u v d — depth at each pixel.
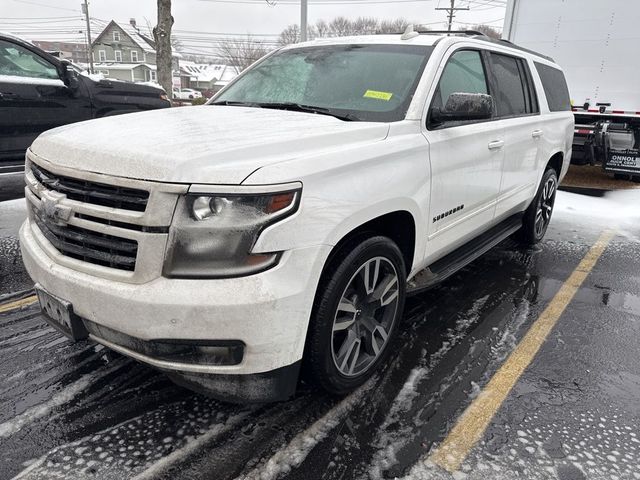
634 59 7.97
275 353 2.01
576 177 9.86
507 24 8.97
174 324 1.88
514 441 2.26
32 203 2.41
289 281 1.97
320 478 2.02
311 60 3.52
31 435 2.21
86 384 2.58
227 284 1.88
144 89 7.45
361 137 2.49
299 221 1.99
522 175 4.29
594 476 2.07
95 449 2.14
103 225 1.98
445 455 2.16
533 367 2.88
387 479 2.02
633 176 9.27
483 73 3.70
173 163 1.89
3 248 4.64
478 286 4.09
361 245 2.36
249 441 2.21
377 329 2.64
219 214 1.88
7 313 3.36
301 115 2.85
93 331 2.14
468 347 3.08
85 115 6.70
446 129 3.03
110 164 2.00
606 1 8.01
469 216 3.46
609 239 5.62
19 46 6.13
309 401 2.50
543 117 4.68
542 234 5.34
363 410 2.44
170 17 15.27
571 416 2.45
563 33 8.48
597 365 2.94
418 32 3.68
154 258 1.89
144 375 2.67
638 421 2.44
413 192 2.65
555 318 3.54
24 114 6.06
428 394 2.58
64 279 2.08
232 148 2.03
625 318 3.58
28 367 2.71
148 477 2.00
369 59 3.29
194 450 2.15
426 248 2.96
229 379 2.05
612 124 8.38
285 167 2.00
